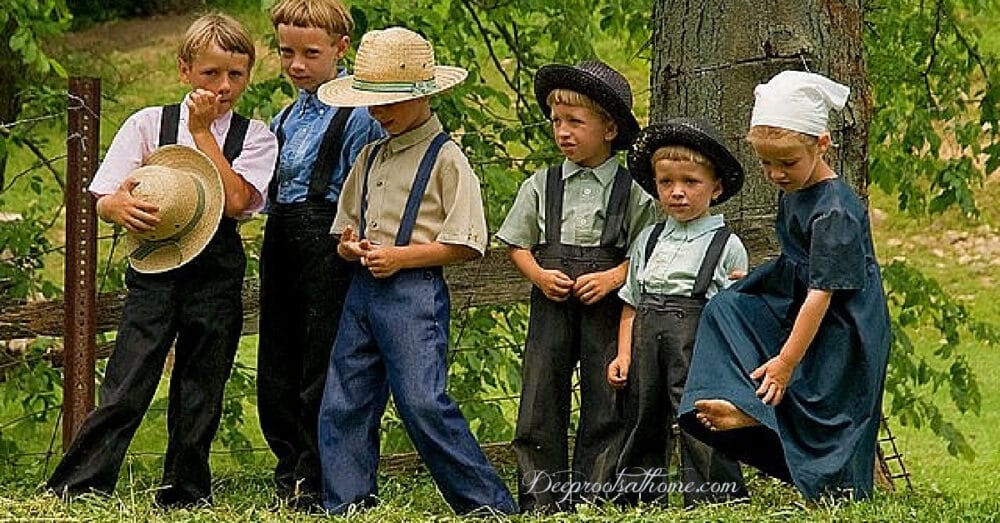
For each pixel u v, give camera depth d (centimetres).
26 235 1950
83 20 4572
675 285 1206
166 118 1270
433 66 1239
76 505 1176
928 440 2394
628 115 1233
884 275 2039
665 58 1452
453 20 2011
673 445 1457
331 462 1216
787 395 1155
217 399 1254
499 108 3145
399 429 1912
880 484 1543
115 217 1223
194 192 1227
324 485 1220
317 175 1262
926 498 1316
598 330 1241
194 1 4691
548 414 1244
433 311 1208
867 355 1149
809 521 1094
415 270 1212
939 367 2773
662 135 1196
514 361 1900
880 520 1102
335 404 1223
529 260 1248
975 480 2091
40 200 2105
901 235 3484
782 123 1140
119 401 1221
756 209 1413
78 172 1435
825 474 1141
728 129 1416
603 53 3416
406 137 1232
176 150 1245
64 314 1451
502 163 1931
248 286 1499
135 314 1236
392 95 1205
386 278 1210
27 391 1844
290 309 1293
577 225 1238
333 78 1294
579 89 1225
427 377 1192
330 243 1261
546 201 1248
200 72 1253
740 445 1187
